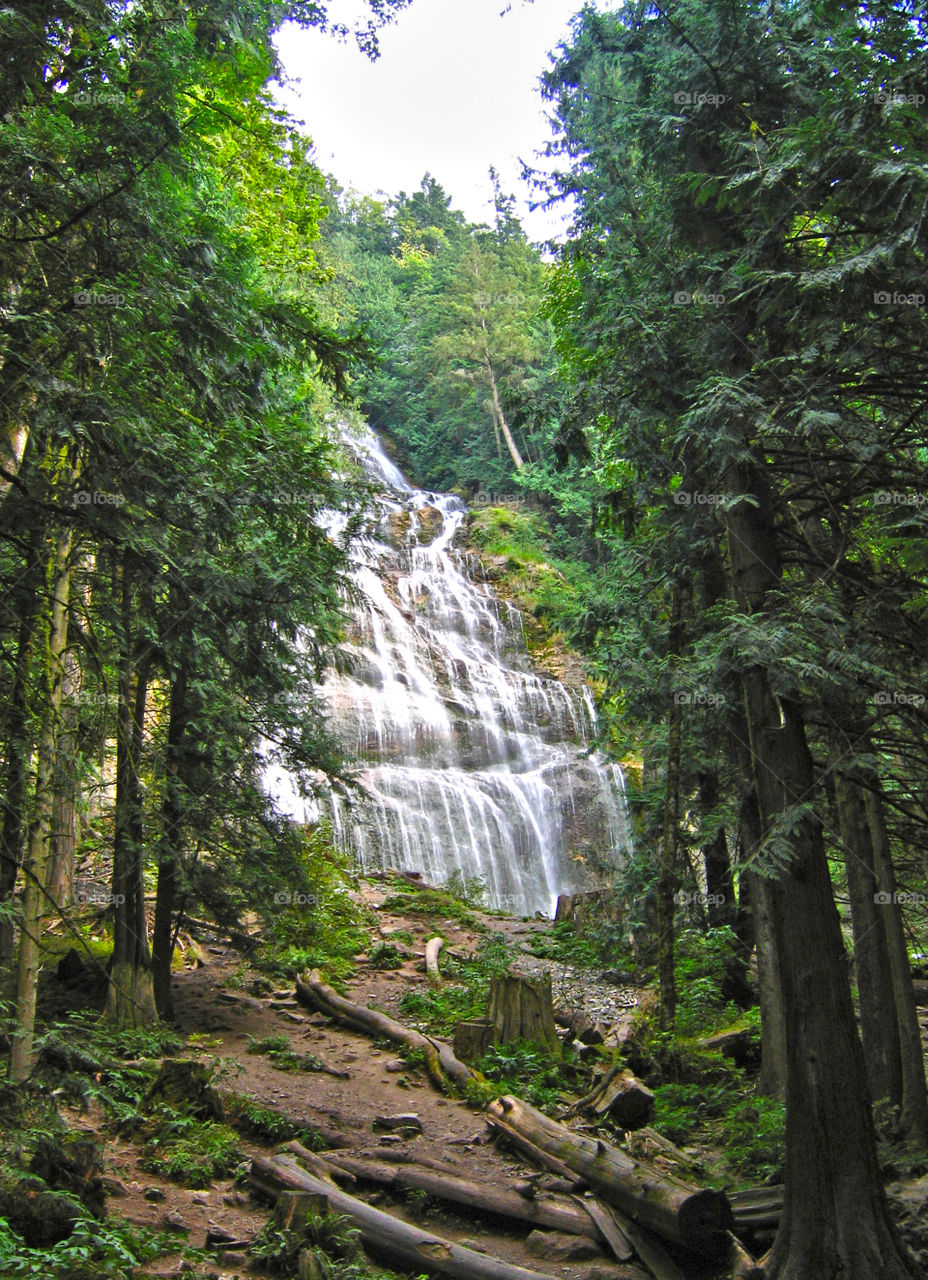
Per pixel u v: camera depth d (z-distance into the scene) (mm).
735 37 8703
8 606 8016
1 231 7832
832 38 7848
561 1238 7398
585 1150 8078
